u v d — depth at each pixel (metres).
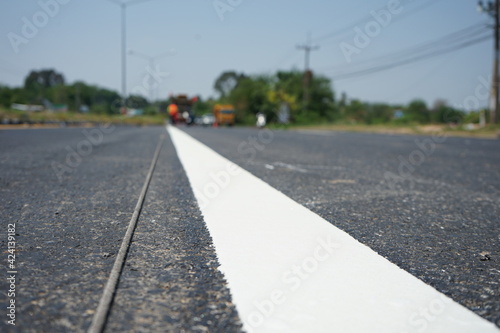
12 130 15.02
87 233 2.07
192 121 40.41
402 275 1.51
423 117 60.38
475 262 1.75
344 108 80.88
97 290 1.34
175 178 4.21
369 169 5.46
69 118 30.23
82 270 1.53
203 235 2.05
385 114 76.88
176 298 1.29
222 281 1.43
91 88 106.44
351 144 11.66
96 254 1.73
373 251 1.81
